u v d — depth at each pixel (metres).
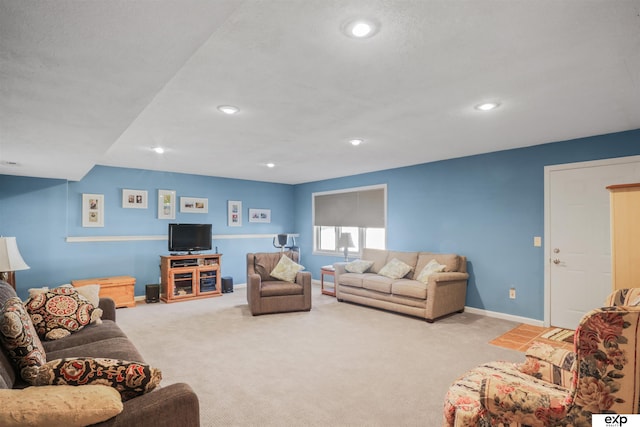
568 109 2.98
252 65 2.15
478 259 4.88
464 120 3.29
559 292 4.14
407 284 4.68
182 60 1.49
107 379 1.29
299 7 1.57
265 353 3.32
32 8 1.09
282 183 7.99
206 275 6.20
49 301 2.60
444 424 1.61
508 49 1.97
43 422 1.07
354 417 2.21
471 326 4.23
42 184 5.11
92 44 1.34
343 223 6.94
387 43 1.90
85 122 2.33
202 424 2.12
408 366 3.01
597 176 3.85
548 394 1.29
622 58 2.08
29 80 1.67
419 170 5.62
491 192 4.74
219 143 4.17
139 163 5.50
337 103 2.83
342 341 3.66
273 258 5.49
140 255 6.00
